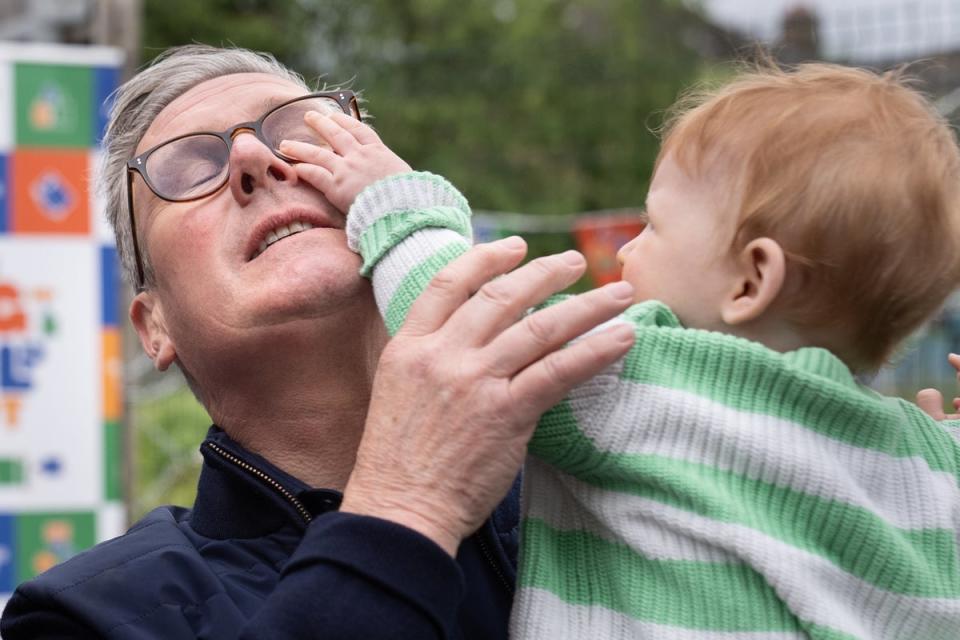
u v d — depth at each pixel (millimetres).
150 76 2146
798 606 1395
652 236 1617
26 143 4176
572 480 1520
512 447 1442
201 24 15422
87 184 4129
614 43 13656
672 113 1794
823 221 1466
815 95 1547
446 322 1494
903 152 1492
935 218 1492
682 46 13922
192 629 1634
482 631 1729
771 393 1469
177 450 7020
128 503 4613
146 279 2068
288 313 1776
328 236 1822
